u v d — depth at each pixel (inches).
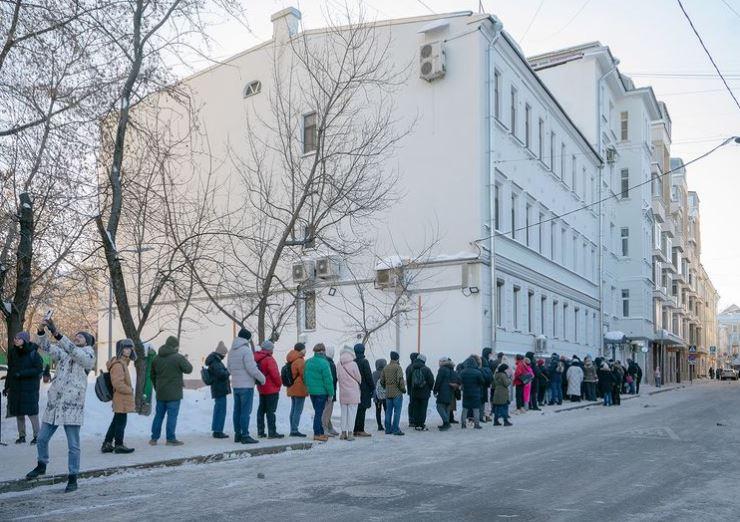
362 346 614.2
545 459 446.9
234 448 486.9
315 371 565.3
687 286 2849.4
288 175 902.4
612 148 1678.2
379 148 973.8
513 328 1057.5
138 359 664.4
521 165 1121.4
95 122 529.0
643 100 1950.1
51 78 492.1
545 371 1003.3
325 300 1045.2
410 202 994.7
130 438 539.8
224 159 1047.6
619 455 463.8
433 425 730.2
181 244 679.7
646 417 793.6
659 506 306.5
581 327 1469.0
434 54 980.6
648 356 2128.4
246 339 532.7
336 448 528.1
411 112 1007.6
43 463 367.9
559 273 1316.4
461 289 949.2
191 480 383.2
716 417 788.6
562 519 281.4
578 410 950.4
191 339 1227.2
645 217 1975.9
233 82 1171.9
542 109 1238.3
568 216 1386.6
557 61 1622.8
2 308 587.2
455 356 944.3
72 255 634.8
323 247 1008.2
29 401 487.2
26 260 587.5
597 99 1587.1
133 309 1288.1
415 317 976.9
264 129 1119.0
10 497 337.7
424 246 979.3
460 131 973.2
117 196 602.2
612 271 1828.2
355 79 848.9
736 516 289.0
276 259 730.8
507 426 707.4
